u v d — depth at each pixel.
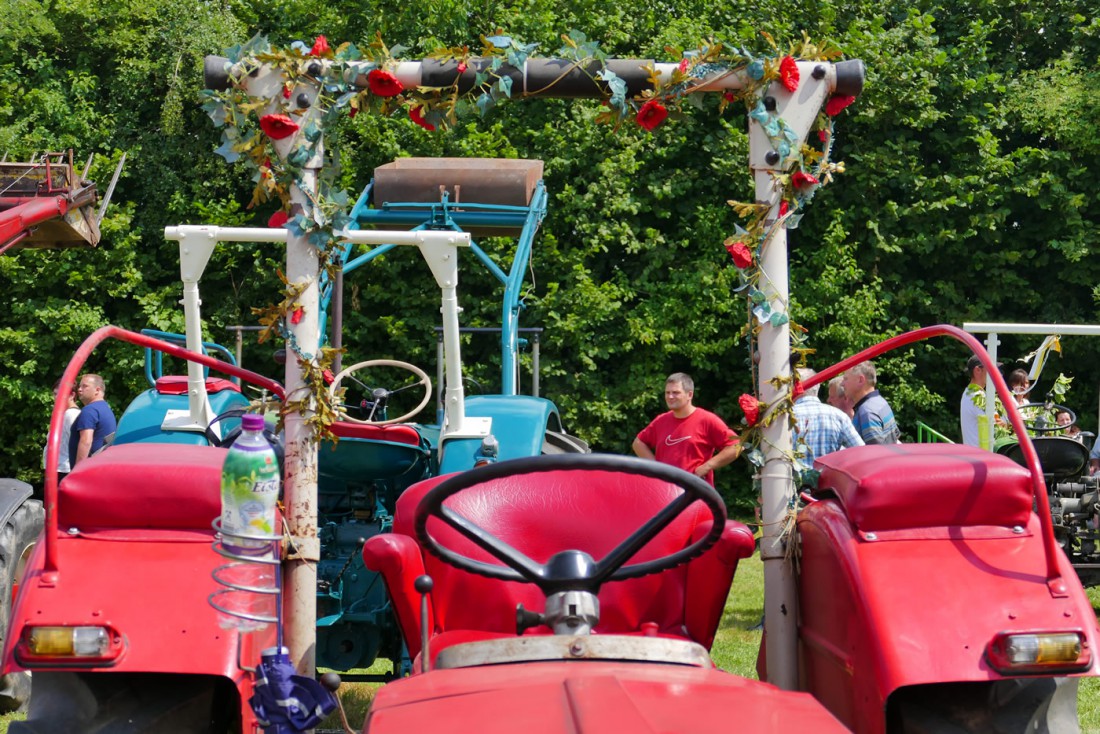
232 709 3.37
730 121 17.53
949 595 3.11
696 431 6.79
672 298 16.50
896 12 18.97
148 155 17.12
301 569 3.80
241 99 3.92
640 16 18.80
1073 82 17.59
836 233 16.72
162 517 3.20
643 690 2.05
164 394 5.43
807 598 3.74
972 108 17.91
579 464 2.74
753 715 1.94
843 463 3.58
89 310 16.06
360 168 16.59
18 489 6.39
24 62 17.83
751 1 18.61
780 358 4.03
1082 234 17.28
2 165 11.09
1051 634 2.98
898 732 3.25
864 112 17.02
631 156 16.69
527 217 7.45
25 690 6.09
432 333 16.28
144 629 3.04
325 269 4.02
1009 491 3.24
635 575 2.86
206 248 4.58
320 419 3.87
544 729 1.80
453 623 3.65
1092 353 17.52
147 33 18.27
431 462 5.41
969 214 17.45
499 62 3.97
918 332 3.74
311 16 18.03
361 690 6.73
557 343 16.05
